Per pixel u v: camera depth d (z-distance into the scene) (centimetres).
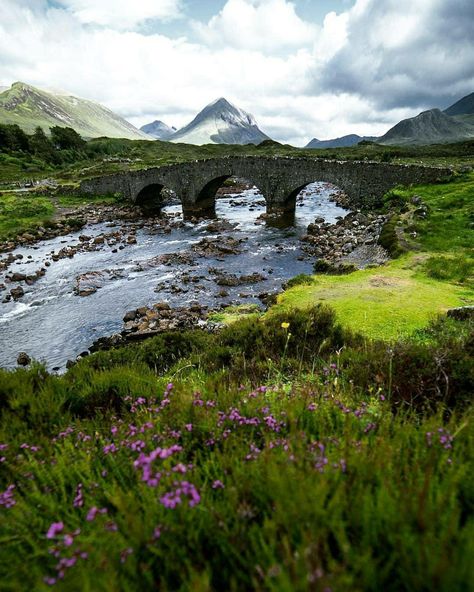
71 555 151
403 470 208
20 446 292
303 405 316
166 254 2989
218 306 1905
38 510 201
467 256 1798
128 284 2359
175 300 2042
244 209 5300
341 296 1375
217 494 194
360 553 141
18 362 1482
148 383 488
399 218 2609
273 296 1800
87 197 6241
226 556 154
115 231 4072
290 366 660
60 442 311
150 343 1004
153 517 169
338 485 173
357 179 3666
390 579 137
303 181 3959
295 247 3022
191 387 469
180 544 160
